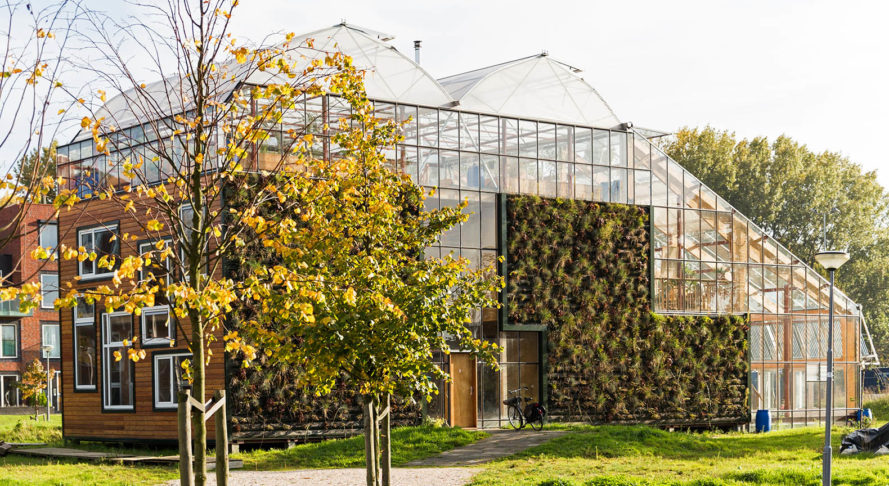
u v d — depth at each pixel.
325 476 20.11
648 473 20.27
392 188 14.80
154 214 19.53
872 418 40.22
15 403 56.78
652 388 34.00
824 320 39.09
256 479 19.83
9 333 57.06
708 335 35.53
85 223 28.80
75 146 29.12
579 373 32.56
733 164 73.06
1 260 54.47
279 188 11.38
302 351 13.32
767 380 37.50
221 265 24.50
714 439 28.58
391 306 12.05
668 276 35.72
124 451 26.62
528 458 23.05
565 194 33.75
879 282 75.62
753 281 37.75
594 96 35.50
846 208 75.81
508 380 31.56
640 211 34.75
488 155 32.06
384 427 15.31
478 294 15.20
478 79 33.22
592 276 33.28
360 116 14.62
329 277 12.88
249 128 10.74
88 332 29.41
